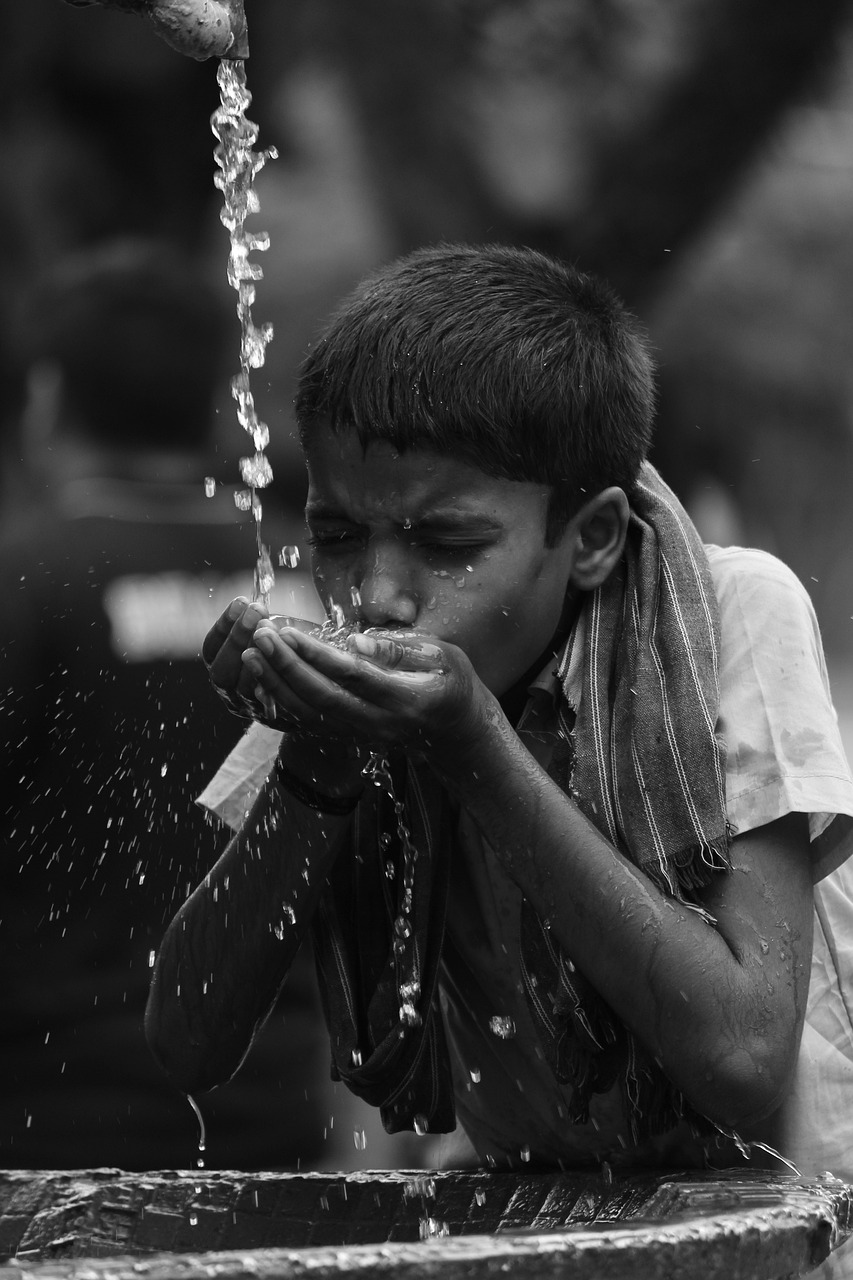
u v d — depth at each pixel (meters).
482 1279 2.77
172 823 6.33
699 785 3.80
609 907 3.65
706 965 3.66
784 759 3.85
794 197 18.55
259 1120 6.51
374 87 11.57
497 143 11.48
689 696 3.88
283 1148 6.55
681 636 3.95
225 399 7.45
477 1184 3.96
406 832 4.02
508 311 3.93
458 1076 4.58
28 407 7.29
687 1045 3.65
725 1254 3.01
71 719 6.28
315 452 3.87
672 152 11.23
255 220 15.80
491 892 4.18
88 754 6.30
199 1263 2.64
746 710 3.92
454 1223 3.89
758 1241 3.09
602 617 4.04
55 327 6.97
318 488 3.87
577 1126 4.26
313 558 3.96
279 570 6.93
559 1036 3.89
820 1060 4.15
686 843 3.77
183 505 6.76
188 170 10.67
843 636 31.36
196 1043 4.12
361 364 3.78
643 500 4.17
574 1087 3.91
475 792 3.66
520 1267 2.80
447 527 3.75
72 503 6.57
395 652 3.48
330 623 3.80
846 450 21.83
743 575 4.14
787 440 20.92
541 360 3.85
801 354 18.95
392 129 11.58
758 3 10.87
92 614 6.34
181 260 7.60
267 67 11.73
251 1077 6.52
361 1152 7.76
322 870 3.93
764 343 18.48
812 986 4.22
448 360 3.76
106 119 10.49
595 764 3.89
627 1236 2.93
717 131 11.20
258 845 3.96
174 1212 3.82
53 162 10.46
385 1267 2.72
